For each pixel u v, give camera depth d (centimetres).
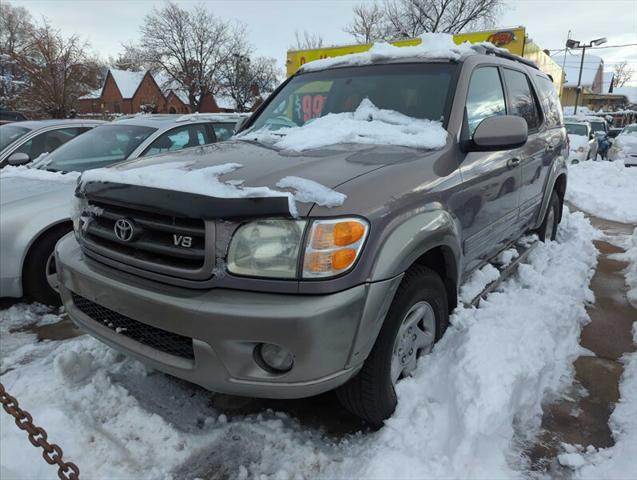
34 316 378
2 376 290
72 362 283
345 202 196
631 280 445
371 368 219
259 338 187
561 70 1092
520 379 249
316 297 188
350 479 205
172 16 4353
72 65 2823
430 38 362
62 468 170
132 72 6100
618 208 786
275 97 378
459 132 284
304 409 259
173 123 516
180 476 213
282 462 220
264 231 190
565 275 423
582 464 217
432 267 271
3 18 3919
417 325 257
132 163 268
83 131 620
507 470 212
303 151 258
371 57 348
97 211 233
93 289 231
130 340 227
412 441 221
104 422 245
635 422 242
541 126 441
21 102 2881
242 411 256
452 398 236
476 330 273
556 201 520
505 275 395
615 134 2442
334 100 335
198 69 4531
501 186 328
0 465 217
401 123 294
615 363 305
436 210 240
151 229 211
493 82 352
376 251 201
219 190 193
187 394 269
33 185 412
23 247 364
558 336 316
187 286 200
